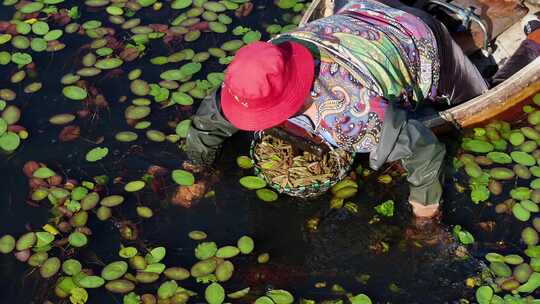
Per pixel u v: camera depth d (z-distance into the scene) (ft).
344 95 9.57
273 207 11.97
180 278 11.10
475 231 11.52
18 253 11.43
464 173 12.17
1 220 11.90
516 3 13.79
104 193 12.26
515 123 12.76
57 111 13.47
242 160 12.57
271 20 15.08
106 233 11.72
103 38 14.79
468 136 12.59
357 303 10.66
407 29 10.73
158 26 15.06
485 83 12.52
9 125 13.17
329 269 11.21
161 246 11.53
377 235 11.55
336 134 9.85
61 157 12.78
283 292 10.88
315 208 11.91
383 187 12.09
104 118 13.34
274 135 10.93
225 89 9.93
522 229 11.50
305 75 9.33
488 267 11.04
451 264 11.12
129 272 11.19
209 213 11.98
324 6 13.23
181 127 13.01
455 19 13.26
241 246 11.46
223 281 11.09
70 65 14.29
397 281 11.01
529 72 12.33
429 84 11.10
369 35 10.17
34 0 15.66
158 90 13.67
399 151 9.89
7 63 14.35
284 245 11.54
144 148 12.87
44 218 11.91
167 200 12.16
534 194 11.84
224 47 14.49
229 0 15.53
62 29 15.05
